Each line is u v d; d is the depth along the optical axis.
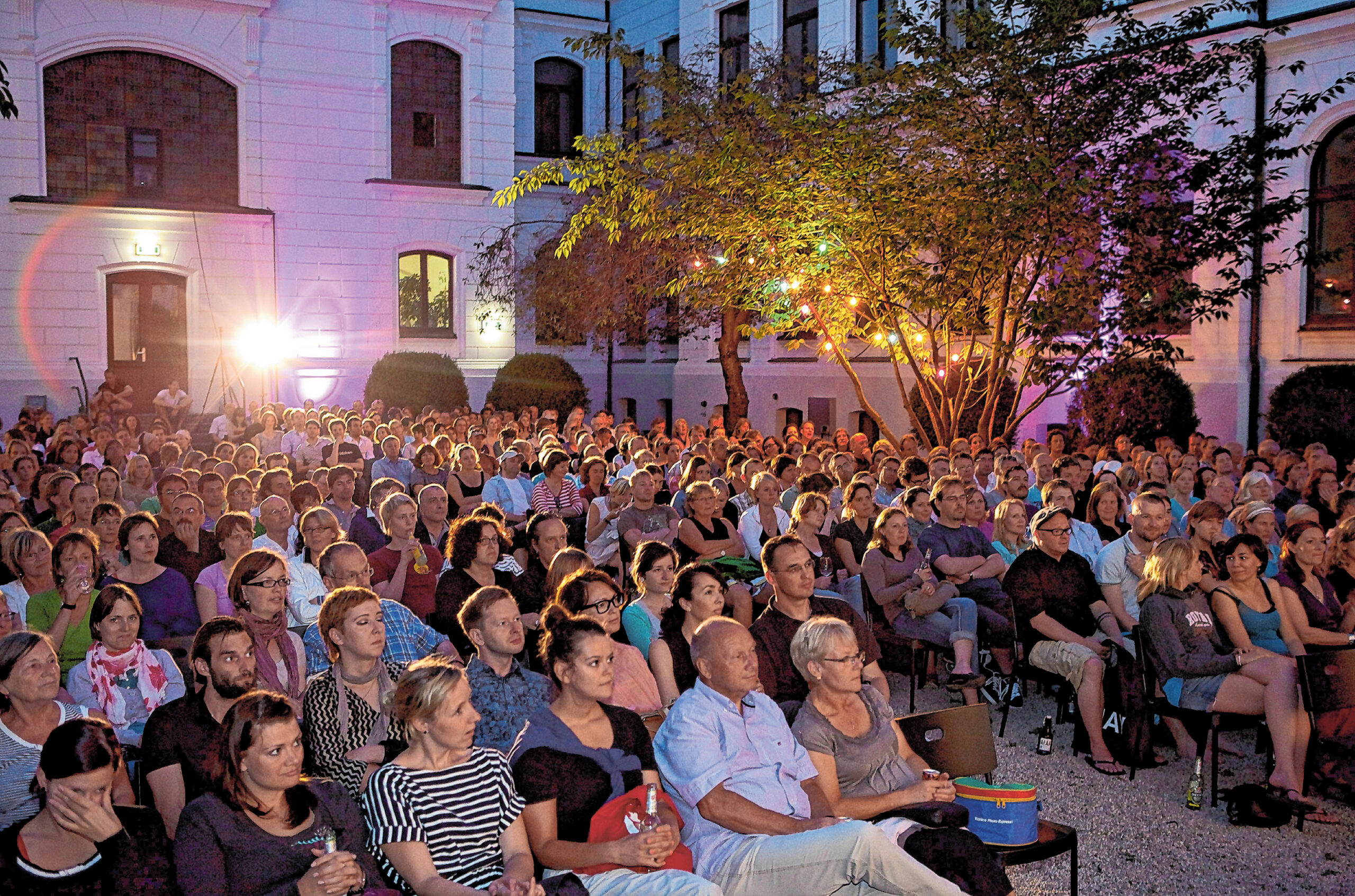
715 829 4.78
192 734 4.71
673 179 14.64
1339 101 16.55
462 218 27.55
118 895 3.85
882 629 8.40
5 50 22.89
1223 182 13.32
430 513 8.91
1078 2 12.90
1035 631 7.89
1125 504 11.19
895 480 11.59
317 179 26.02
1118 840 6.20
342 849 4.16
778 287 14.40
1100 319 14.07
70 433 14.75
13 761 4.88
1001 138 12.60
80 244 23.80
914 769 5.28
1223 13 17.41
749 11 26.58
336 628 5.10
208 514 9.30
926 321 15.23
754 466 11.59
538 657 6.98
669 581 6.67
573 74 31.95
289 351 25.92
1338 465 15.41
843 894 4.50
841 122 13.49
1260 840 6.21
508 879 4.03
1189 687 6.86
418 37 26.84
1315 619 7.41
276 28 25.41
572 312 22.20
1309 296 17.23
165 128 24.62
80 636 6.55
